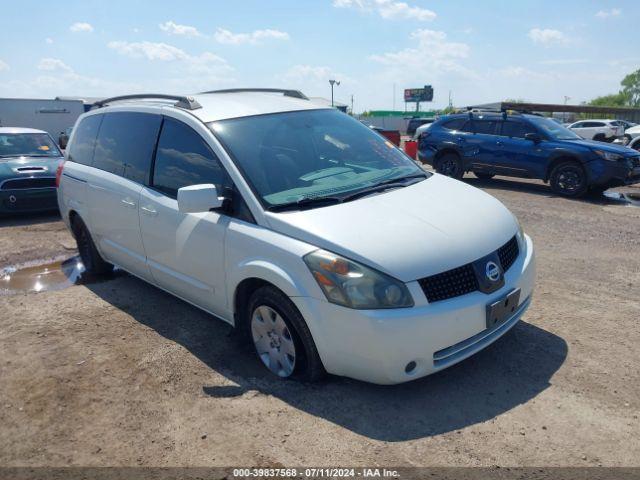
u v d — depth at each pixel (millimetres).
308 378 3469
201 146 4031
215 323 4547
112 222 4980
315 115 4598
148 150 4566
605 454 2775
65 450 2994
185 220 4027
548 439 2908
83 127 5824
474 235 3391
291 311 3320
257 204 3561
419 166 4680
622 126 29984
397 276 3018
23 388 3635
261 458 2852
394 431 3023
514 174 11445
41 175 8797
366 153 4449
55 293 5426
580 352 3834
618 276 5523
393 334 2961
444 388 3424
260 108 4395
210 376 3695
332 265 3098
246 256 3523
